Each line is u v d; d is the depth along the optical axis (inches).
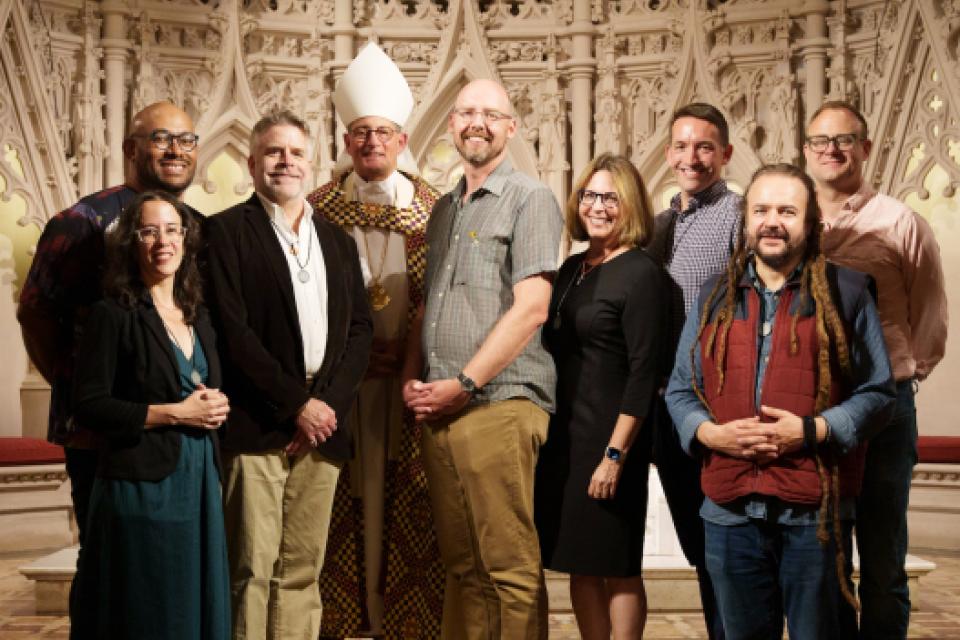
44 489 271.6
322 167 308.0
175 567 130.2
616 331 147.7
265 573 141.1
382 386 165.8
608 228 150.3
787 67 297.6
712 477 128.6
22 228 288.5
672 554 207.6
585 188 152.2
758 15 299.3
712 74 303.1
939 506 267.3
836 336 124.6
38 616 202.7
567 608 205.8
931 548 267.6
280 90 312.0
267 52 310.7
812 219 128.7
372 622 167.0
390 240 167.5
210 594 132.5
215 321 142.6
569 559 146.3
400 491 165.2
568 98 315.6
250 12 309.7
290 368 143.1
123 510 129.3
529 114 315.9
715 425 128.3
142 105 296.2
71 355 146.2
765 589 127.8
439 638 162.9
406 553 165.2
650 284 146.6
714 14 302.0
